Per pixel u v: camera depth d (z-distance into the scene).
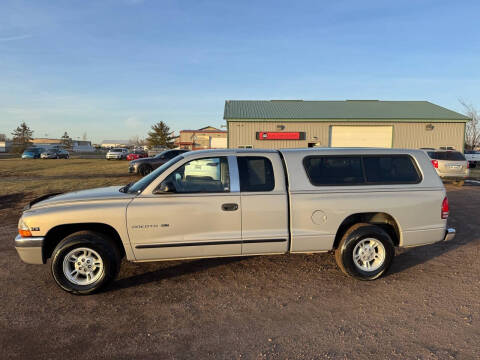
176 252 3.87
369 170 4.23
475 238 6.03
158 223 3.78
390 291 3.87
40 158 41.19
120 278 4.29
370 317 3.28
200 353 2.73
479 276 4.30
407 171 4.29
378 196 4.09
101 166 25.89
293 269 4.56
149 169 16.47
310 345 2.82
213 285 4.05
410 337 2.92
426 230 4.23
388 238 4.10
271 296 3.76
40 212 3.70
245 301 3.64
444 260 4.91
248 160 4.07
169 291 3.90
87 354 2.72
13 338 2.96
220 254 3.96
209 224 3.87
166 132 74.75
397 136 23.94
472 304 3.53
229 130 24.02
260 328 3.10
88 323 3.20
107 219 3.71
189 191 3.90
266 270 4.52
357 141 24.20
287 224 4.01
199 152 4.10
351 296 3.75
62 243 3.68
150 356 2.69
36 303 3.61
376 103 29.08
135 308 3.49
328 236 4.07
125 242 3.77
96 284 3.74
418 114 24.61
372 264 4.18
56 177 16.64
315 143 24.19
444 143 24.00
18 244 3.67
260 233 3.96
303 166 4.12
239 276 4.33
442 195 4.27
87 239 3.68
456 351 2.71
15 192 11.15
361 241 4.07
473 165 26.66
